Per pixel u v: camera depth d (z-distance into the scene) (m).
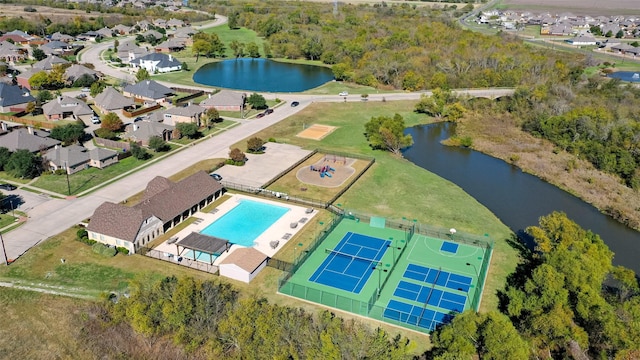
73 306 66.62
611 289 72.31
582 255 68.00
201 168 113.31
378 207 98.44
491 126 154.12
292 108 164.12
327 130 144.88
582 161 127.00
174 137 131.75
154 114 142.88
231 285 71.94
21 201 95.31
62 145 122.19
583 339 56.28
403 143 128.50
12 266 74.94
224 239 82.19
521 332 59.50
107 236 80.69
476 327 55.69
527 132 149.12
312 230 88.75
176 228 87.62
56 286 70.56
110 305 63.09
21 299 67.81
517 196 108.06
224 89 186.38
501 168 124.25
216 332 57.22
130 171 110.75
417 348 60.59
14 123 141.12
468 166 125.06
